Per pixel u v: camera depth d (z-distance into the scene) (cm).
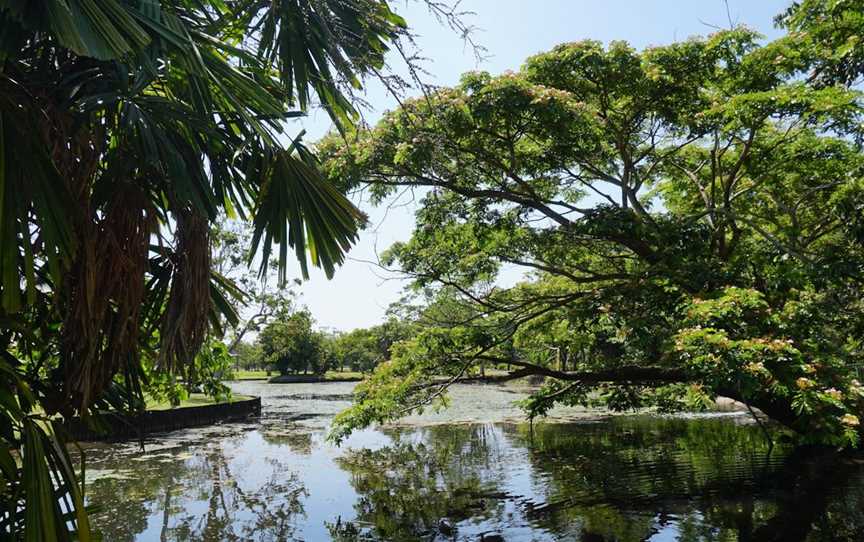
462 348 917
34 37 267
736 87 830
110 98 264
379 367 914
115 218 268
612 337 952
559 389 1074
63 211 228
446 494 839
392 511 761
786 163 946
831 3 750
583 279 962
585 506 748
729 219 894
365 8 304
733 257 938
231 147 322
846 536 612
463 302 1053
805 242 995
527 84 808
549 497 803
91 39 192
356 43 320
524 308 1024
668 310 793
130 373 338
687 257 830
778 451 1066
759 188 1066
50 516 222
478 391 3134
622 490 823
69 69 278
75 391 275
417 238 1043
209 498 843
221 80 281
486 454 1153
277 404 2612
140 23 234
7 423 262
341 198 327
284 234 310
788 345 597
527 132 892
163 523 720
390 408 846
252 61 310
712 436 1291
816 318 728
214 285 361
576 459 1068
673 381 905
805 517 677
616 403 1055
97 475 999
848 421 549
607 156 1026
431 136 457
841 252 763
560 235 969
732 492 793
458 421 1706
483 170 960
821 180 984
